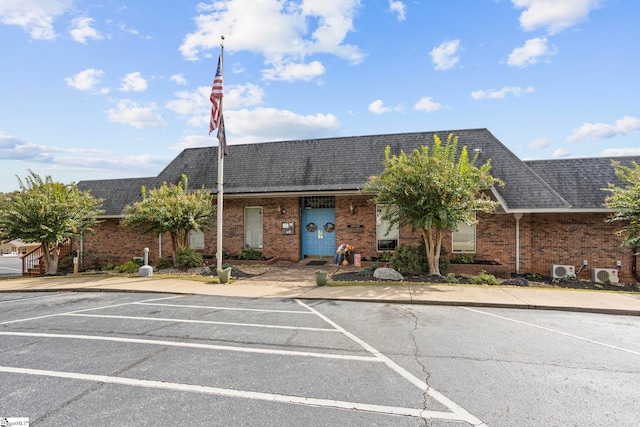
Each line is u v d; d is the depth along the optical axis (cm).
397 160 1212
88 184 2119
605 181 1401
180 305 889
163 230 1458
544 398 408
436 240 1230
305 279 1236
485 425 354
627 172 1283
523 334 645
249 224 1714
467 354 545
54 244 1612
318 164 1667
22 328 698
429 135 1639
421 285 1093
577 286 1212
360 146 1694
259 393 420
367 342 599
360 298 922
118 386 439
